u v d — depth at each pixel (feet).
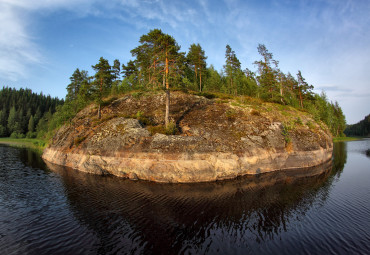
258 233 35.70
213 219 40.93
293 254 29.78
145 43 139.13
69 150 100.58
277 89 160.25
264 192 57.62
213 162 73.20
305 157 94.32
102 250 30.68
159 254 29.63
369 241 33.32
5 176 76.54
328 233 35.86
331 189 60.85
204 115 105.70
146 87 103.19
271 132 93.40
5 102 392.68
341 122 314.55
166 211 44.78
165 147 75.36
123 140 82.79
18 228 37.45
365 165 98.73
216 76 186.80
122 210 45.32
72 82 200.13
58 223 39.37
